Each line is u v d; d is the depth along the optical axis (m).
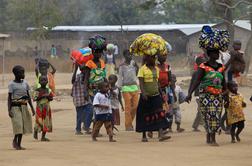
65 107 46.72
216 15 75.38
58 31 116.44
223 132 27.08
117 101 29.61
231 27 72.62
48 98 25.38
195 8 95.44
